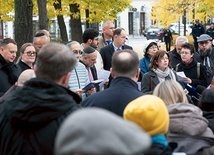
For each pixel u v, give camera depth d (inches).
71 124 63.3
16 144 123.3
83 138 62.3
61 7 856.9
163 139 118.3
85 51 274.7
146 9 2277.3
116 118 64.8
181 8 1237.1
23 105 120.8
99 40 372.2
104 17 895.7
